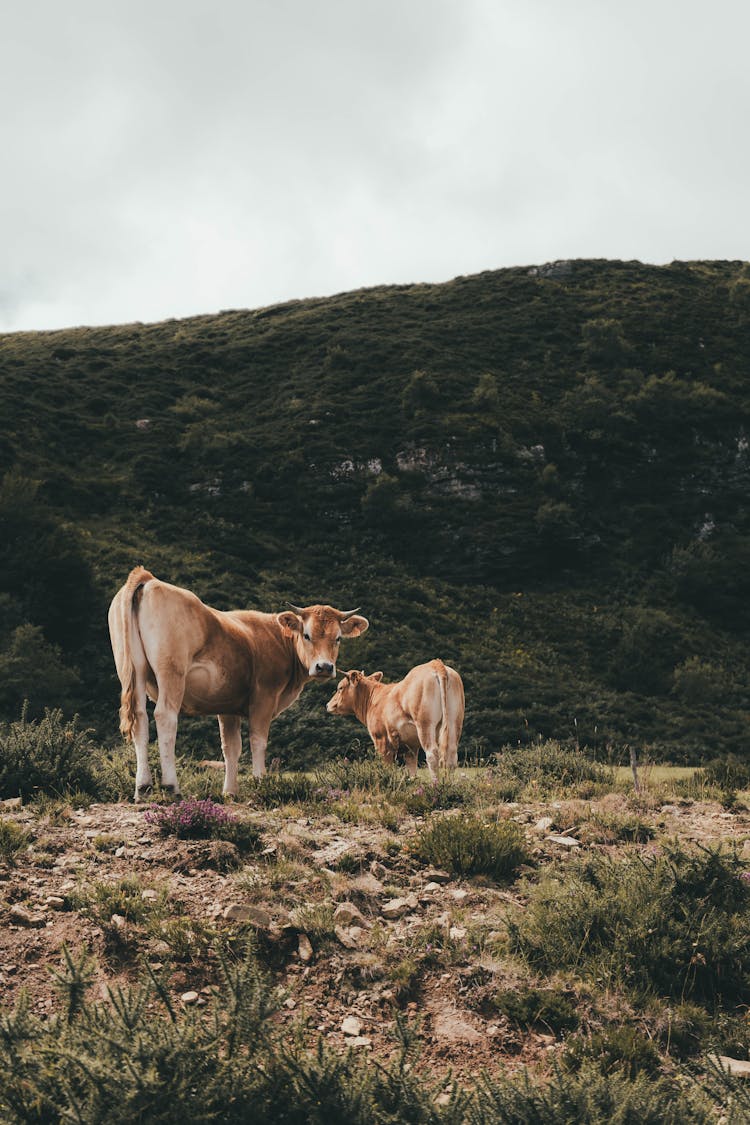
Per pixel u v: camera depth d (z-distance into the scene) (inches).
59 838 312.3
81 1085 168.6
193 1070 171.6
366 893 290.7
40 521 1806.1
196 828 322.0
